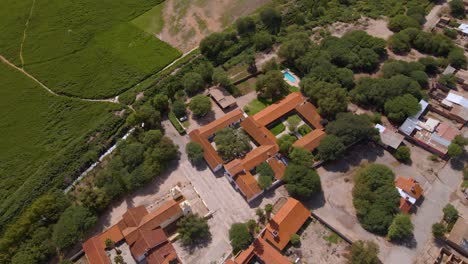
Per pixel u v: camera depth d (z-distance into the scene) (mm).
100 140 143375
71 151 139875
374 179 119250
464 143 127875
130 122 142125
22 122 152125
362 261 103625
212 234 117000
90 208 119188
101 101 157625
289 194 124062
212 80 159250
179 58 173500
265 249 108625
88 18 192250
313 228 116562
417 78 147250
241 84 161000
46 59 174875
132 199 126188
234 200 124125
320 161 129875
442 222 115312
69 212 117688
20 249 111438
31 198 128625
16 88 164000
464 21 177625
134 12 194750
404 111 137000
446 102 142625
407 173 127750
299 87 155750
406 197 117500
